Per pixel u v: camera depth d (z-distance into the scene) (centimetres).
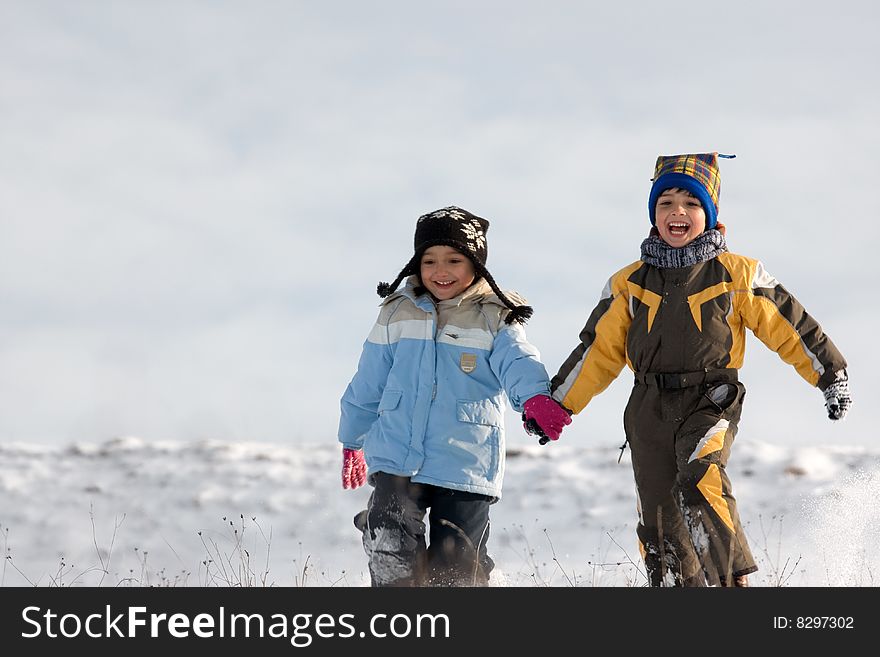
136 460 4419
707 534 1716
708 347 1817
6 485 4038
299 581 2527
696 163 1959
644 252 1909
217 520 3550
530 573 2472
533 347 1966
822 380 1820
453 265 2020
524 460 4294
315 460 4422
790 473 3778
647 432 1841
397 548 1877
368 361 2047
